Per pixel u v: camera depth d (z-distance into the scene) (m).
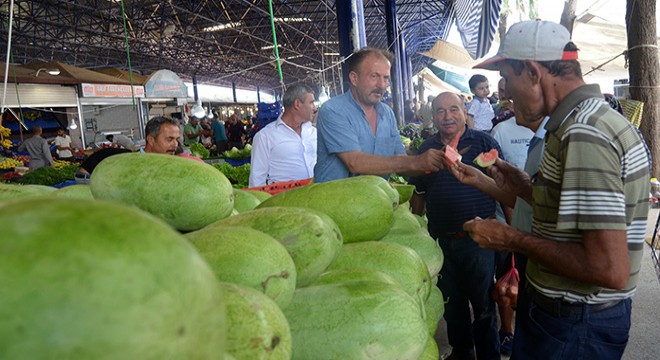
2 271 0.43
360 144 3.12
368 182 1.65
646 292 4.62
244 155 11.14
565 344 1.86
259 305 0.88
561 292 1.83
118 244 0.47
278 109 13.70
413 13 34.41
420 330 1.11
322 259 1.23
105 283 0.44
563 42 1.75
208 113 39.38
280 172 4.82
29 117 16.08
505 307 4.00
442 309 1.83
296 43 40.25
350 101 3.11
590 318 1.82
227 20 31.81
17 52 31.81
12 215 0.48
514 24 1.90
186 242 0.54
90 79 15.32
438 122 3.63
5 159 11.66
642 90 7.95
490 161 2.48
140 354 0.45
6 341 0.42
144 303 0.45
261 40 37.50
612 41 9.38
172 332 0.47
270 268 1.04
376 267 1.40
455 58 17.06
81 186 1.54
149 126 4.57
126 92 16.58
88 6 26.56
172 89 18.48
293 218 1.25
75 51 33.50
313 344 1.06
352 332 1.05
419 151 3.85
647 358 3.63
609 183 1.54
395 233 1.91
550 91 1.78
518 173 2.45
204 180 1.27
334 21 34.25
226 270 1.01
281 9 32.16
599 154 1.54
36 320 0.42
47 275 0.44
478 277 3.50
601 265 1.56
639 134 1.65
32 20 25.58
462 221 3.46
